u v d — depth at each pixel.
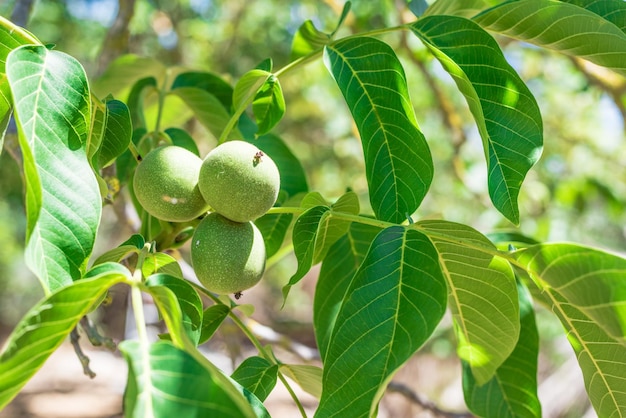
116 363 2.50
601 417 0.45
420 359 1.77
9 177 1.44
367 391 0.37
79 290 0.33
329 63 0.46
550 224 1.35
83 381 2.68
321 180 1.96
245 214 0.43
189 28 1.62
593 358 0.44
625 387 0.44
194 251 0.44
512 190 0.43
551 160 1.47
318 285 0.52
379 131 0.44
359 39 0.46
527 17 0.46
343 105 1.81
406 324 0.38
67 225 0.36
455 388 1.21
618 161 1.48
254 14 1.70
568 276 0.37
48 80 0.38
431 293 0.38
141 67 0.74
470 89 0.43
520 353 0.53
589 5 0.50
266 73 0.49
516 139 0.44
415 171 0.44
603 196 1.27
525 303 0.54
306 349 0.75
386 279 0.39
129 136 0.46
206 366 0.32
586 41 0.46
